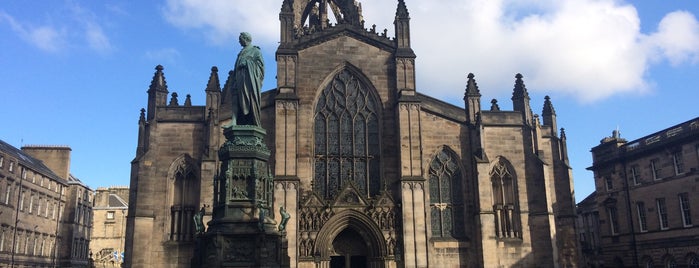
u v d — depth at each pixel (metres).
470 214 56.72
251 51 30.31
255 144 28.61
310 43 58.53
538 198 57.94
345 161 57.12
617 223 83.94
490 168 58.44
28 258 97.19
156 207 54.25
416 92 57.91
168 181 54.88
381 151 57.16
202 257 27.05
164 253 53.22
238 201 27.64
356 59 58.91
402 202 54.00
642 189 78.62
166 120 55.97
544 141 61.84
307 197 53.88
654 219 76.06
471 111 58.94
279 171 53.47
